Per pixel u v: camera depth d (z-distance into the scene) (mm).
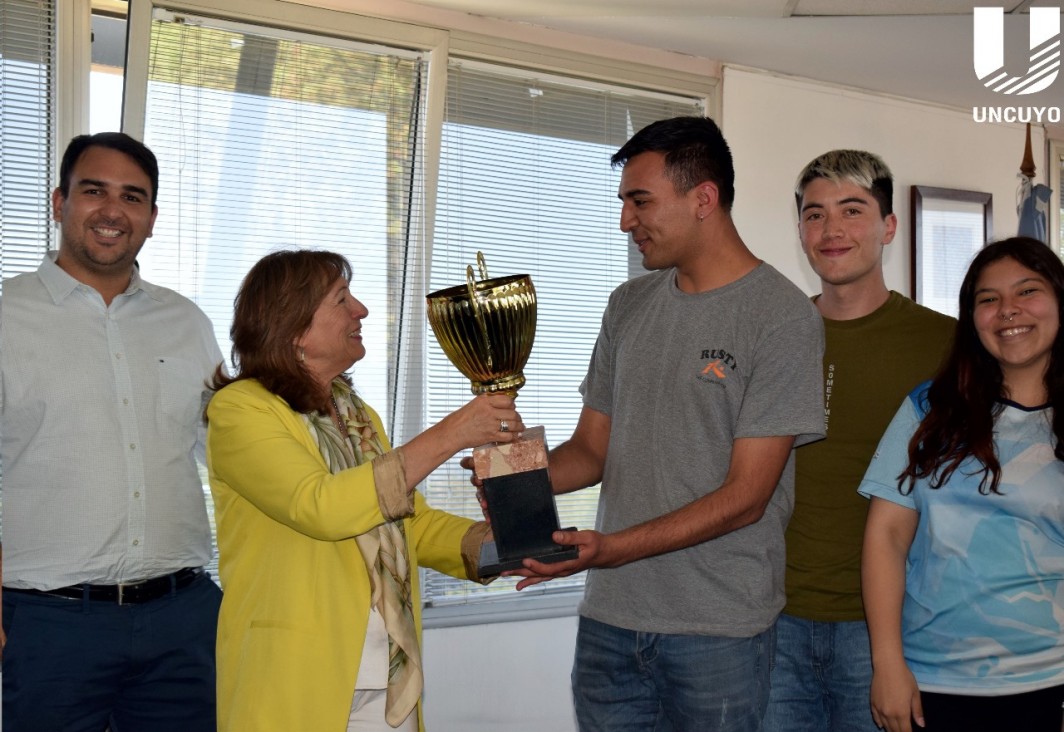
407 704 1534
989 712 1620
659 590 1744
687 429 1748
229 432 1518
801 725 1962
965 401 1682
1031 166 3609
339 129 2979
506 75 3283
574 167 3424
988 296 1661
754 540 1732
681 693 1736
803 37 3354
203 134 2783
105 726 2008
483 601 3283
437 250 3172
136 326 2090
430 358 3150
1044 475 1624
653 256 1797
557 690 3305
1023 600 1608
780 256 3732
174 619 2039
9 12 2531
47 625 1910
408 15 3061
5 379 1924
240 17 2775
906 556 1772
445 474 3184
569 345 3418
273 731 1445
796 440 1744
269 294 1583
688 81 3566
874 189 1964
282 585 1505
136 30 2619
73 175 2008
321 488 1433
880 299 2014
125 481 1993
